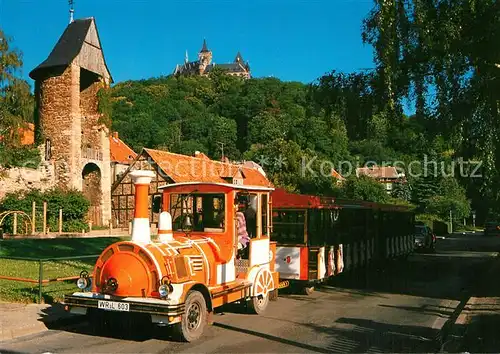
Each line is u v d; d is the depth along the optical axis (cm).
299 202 1296
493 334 819
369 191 4884
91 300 776
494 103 1305
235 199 938
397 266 2150
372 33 1377
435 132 1498
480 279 1577
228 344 762
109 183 4634
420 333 856
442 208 6297
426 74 1442
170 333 817
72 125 4222
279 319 969
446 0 1343
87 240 2636
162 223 870
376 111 1595
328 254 1362
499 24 1215
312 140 7019
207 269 870
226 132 9425
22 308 955
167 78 12606
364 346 759
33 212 3167
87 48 4438
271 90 10419
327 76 1652
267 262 1075
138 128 8944
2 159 3114
